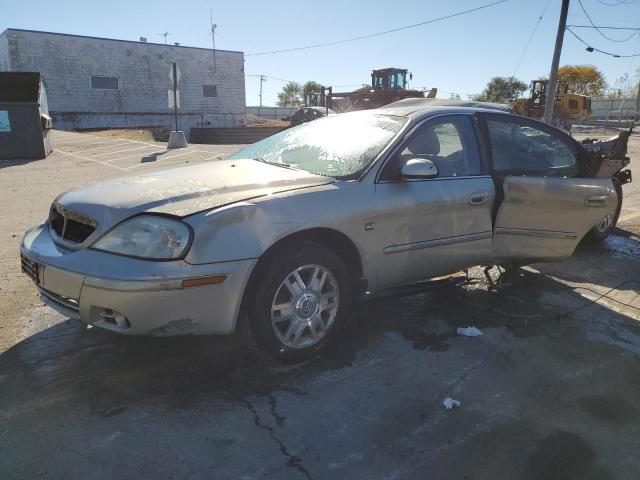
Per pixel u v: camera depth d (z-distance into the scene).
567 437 2.75
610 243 6.68
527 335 3.92
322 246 3.33
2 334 3.67
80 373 3.21
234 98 43.12
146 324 2.80
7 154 13.30
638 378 3.36
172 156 14.66
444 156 4.01
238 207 2.98
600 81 78.12
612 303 4.60
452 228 3.92
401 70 28.42
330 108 29.70
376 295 3.80
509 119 4.53
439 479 2.43
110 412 2.84
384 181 3.60
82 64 35.66
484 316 4.23
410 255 3.75
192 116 41.16
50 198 8.55
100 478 2.37
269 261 3.14
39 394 2.98
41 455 2.50
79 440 2.62
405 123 3.90
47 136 14.20
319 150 3.98
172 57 39.41
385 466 2.50
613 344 3.81
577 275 5.36
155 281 2.74
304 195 3.26
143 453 2.54
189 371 3.26
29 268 3.26
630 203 9.23
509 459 2.58
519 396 3.12
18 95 13.25
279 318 3.22
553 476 2.47
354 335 3.84
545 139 4.75
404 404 3.00
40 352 3.44
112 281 2.75
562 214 4.44
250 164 3.88
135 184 3.34
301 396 3.04
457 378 3.29
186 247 2.81
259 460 2.51
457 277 4.48
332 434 2.72
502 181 4.20
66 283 2.90
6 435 2.63
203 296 2.86
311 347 3.39
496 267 5.43
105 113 37.06
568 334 3.95
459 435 2.75
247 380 3.19
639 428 2.85
